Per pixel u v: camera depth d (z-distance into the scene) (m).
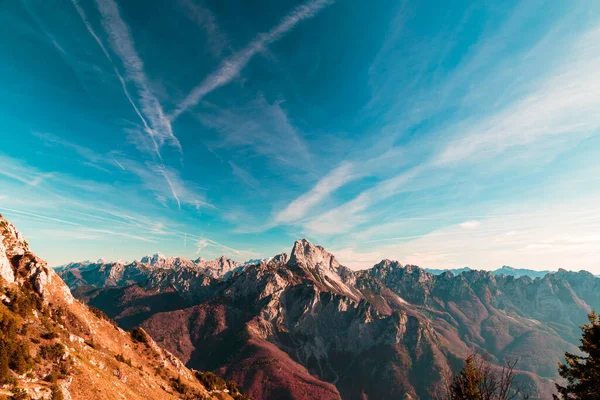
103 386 85.56
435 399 31.42
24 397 62.28
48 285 139.62
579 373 47.78
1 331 79.12
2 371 64.06
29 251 148.88
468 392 29.55
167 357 180.12
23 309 105.75
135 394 101.50
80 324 134.62
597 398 44.94
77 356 95.69
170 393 134.12
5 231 144.12
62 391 70.62
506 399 27.31
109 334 151.88
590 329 47.59
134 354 154.00
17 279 130.25
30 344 83.56
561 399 49.12
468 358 32.59
